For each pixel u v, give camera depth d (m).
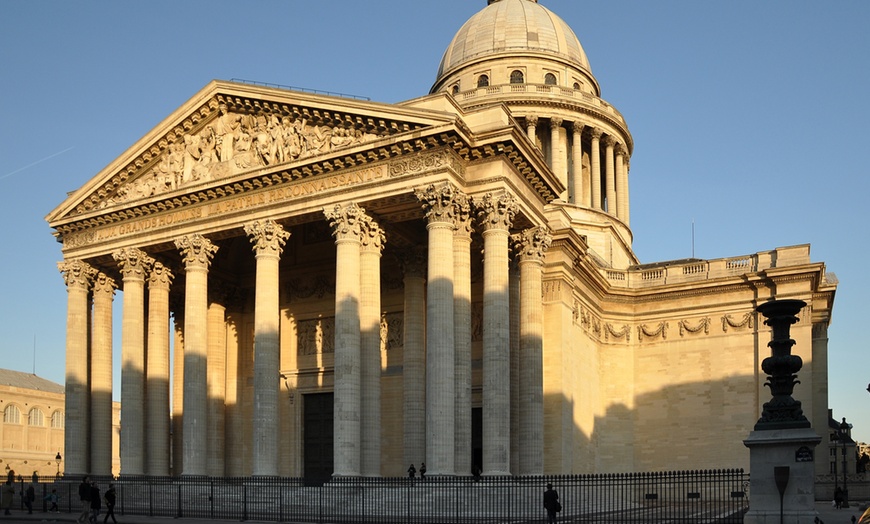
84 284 83.12
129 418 77.38
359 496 59.50
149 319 80.38
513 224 72.56
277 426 70.00
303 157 69.44
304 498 61.50
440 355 62.47
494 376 63.75
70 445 80.44
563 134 126.56
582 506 63.50
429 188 64.44
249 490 64.38
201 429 73.50
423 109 64.75
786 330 39.62
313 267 88.50
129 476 74.88
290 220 71.94
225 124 75.62
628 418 98.50
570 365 83.44
